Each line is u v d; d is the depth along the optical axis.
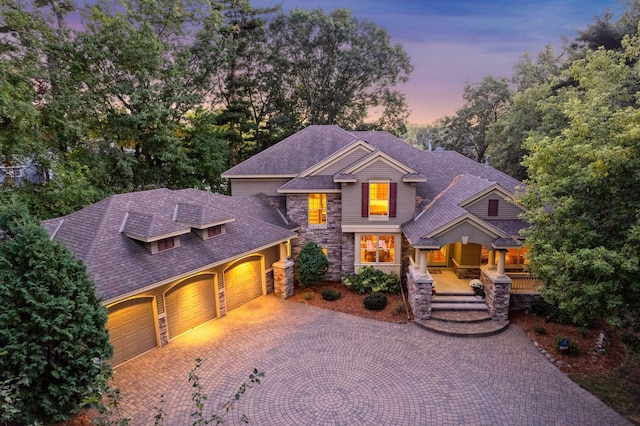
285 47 37.69
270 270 18.56
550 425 9.69
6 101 15.77
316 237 19.84
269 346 13.73
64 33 21.45
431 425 9.71
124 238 13.36
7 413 6.66
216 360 12.79
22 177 19.53
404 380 11.66
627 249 8.90
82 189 20.31
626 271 8.89
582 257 9.17
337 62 37.53
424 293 15.36
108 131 23.78
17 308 8.62
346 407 10.41
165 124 24.67
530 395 10.91
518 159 29.70
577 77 18.09
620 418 9.96
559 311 14.98
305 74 38.78
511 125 28.72
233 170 21.00
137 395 10.86
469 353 13.23
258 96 38.81
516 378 11.75
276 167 20.89
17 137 17.47
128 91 22.31
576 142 10.44
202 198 17.84
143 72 22.38
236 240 16.05
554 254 9.94
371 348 13.59
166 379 11.66
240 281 17.14
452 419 9.91
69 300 9.05
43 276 8.84
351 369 12.27
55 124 20.23
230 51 31.55
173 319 14.22
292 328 15.14
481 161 42.56
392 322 15.68
